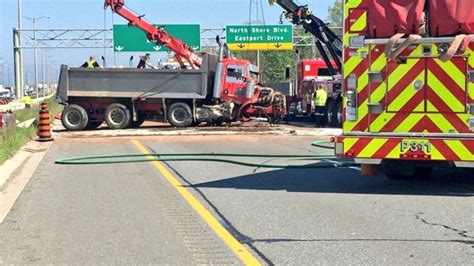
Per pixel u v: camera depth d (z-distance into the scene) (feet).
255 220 26.89
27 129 77.46
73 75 90.43
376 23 31.55
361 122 32.19
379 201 30.81
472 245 22.29
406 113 31.48
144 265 20.35
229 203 30.86
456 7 30.27
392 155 31.60
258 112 91.09
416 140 31.19
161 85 89.86
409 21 30.78
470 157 30.48
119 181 38.83
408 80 31.37
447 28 30.45
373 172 34.40
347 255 21.11
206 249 22.24
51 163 49.49
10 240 23.86
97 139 73.92
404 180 37.42
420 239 23.17
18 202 31.96
